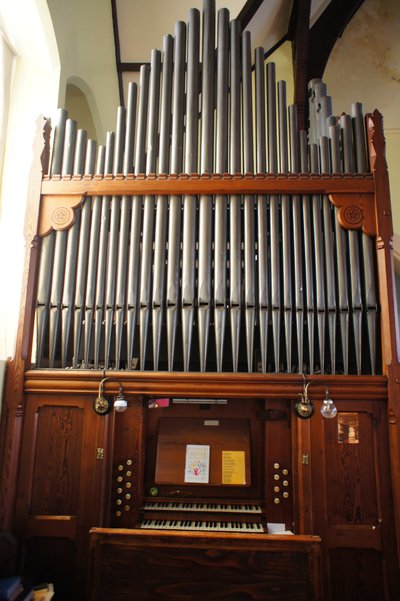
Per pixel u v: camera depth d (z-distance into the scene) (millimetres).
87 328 3385
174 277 3395
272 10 5852
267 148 3705
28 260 3418
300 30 5699
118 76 6266
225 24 3963
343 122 3635
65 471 3191
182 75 3840
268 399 3295
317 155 3607
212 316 3441
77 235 3518
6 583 2580
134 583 2457
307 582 2432
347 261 3393
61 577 3057
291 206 3510
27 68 4340
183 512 3225
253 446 3381
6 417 3201
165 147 3670
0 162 4055
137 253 3457
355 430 3131
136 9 5559
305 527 3012
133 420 3320
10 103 4227
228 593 2430
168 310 3350
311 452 3102
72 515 3125
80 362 3475
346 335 3279
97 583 2457
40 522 3105
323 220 3447
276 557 2457
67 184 3535
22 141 4168
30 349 3352
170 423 3438
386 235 3324
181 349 3527
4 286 3912
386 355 3166
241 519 3195
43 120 3660
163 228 3480
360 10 6723
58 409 3277
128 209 3529
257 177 3488
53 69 4348
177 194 3518
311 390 3156
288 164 3717
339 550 2998
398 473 2990
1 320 3852
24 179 4102
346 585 2955
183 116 3777
